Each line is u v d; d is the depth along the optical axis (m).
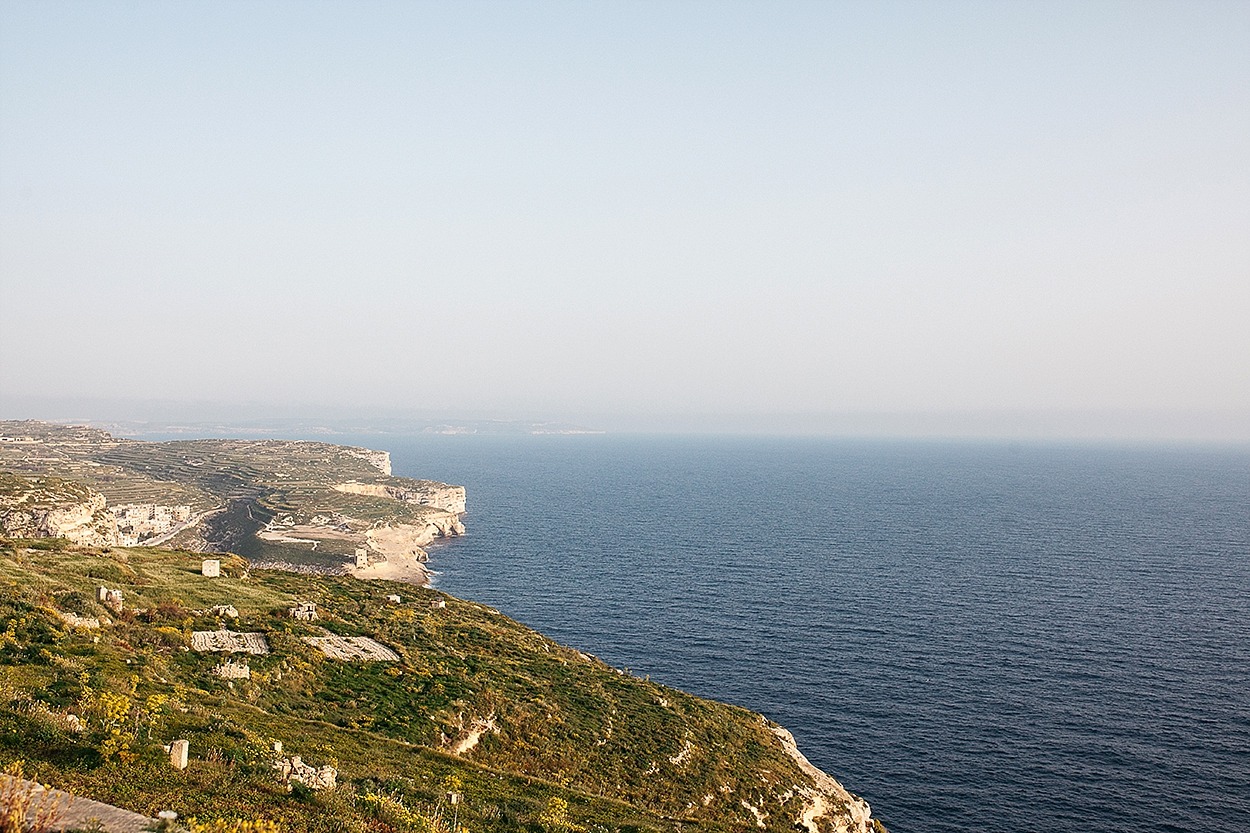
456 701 51.44
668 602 138.38
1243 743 80.50
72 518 122.62
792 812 53.22
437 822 27.52
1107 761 77.12
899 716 87.31
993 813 68.44
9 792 17.52
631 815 39.09
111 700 27.64
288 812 23.28
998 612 130.00
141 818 18.25
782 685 96.50
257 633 54.00
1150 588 147.62
